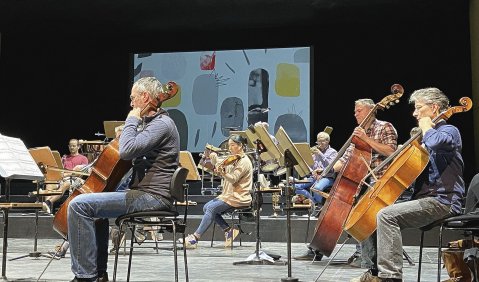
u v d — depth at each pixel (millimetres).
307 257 5133
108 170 3508
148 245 6438
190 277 3979
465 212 3139
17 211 8547
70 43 11289
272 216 7645
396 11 9570
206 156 7215
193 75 10625
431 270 4531
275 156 4789
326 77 10414
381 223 3125
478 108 9109
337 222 3818
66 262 4762
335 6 9430
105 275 3541
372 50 10250
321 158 6812
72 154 8508
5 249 3715
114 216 3234
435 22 9945
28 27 10680
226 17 10031
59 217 3527
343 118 10320
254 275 4094
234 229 6516
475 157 9406
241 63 10469
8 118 11328
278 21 10195
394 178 3230
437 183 3168
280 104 10305
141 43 11125
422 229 3199
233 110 10461
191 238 5984
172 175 3240
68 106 11266
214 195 8219
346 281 3836
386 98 4195
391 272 3090
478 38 8852
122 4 9555
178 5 9547
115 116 11180
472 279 3137
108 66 11211
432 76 9992
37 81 11297
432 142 3088
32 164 3635
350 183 3877
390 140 4199
